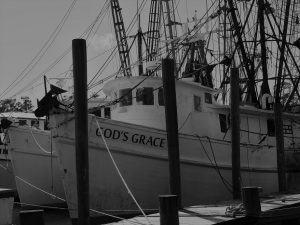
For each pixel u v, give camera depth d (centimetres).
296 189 2241
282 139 1902
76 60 1244
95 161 1591
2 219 1087
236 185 1666
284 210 1305
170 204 1023
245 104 2225
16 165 2084
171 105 1452
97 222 1594
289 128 2361
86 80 1251
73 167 1572
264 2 2381
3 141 2250
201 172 1848
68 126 1563
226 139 2048
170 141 1440
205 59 2317
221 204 1504
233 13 2325
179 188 1427
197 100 1983
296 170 2266
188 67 2219
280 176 1891
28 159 2108
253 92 2350
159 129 1741
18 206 2339
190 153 1808
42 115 1559
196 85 1961
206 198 1870
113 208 1631
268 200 1550
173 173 1427
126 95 1814
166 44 2288
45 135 2155
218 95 2338
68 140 1560
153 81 1856
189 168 1805
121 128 1653
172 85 1459
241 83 2586
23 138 2097
